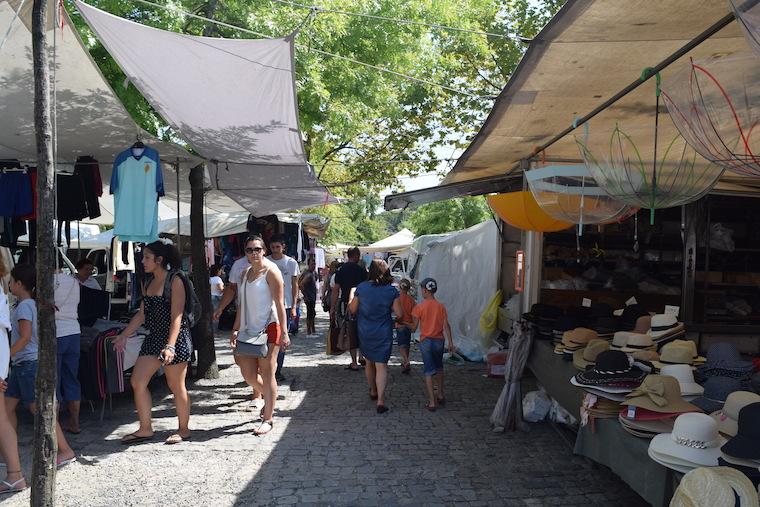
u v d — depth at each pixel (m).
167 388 8.26
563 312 7.20
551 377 6.15
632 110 5.46
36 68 3.49
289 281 8.64
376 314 7.29
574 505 4.55
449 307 12.54
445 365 10.43
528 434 6.35
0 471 4.99
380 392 7.22
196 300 6.11
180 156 7.64
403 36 12.11
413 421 6.84
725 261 9.22
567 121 5.89
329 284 12.69
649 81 4.55
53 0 4.33
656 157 4.34
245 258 7.61
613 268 9.90
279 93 5.62
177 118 6.45
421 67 13.30
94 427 6.42
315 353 11.73
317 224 17.53
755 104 2.85
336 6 9.95
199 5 8.77
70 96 5.70
